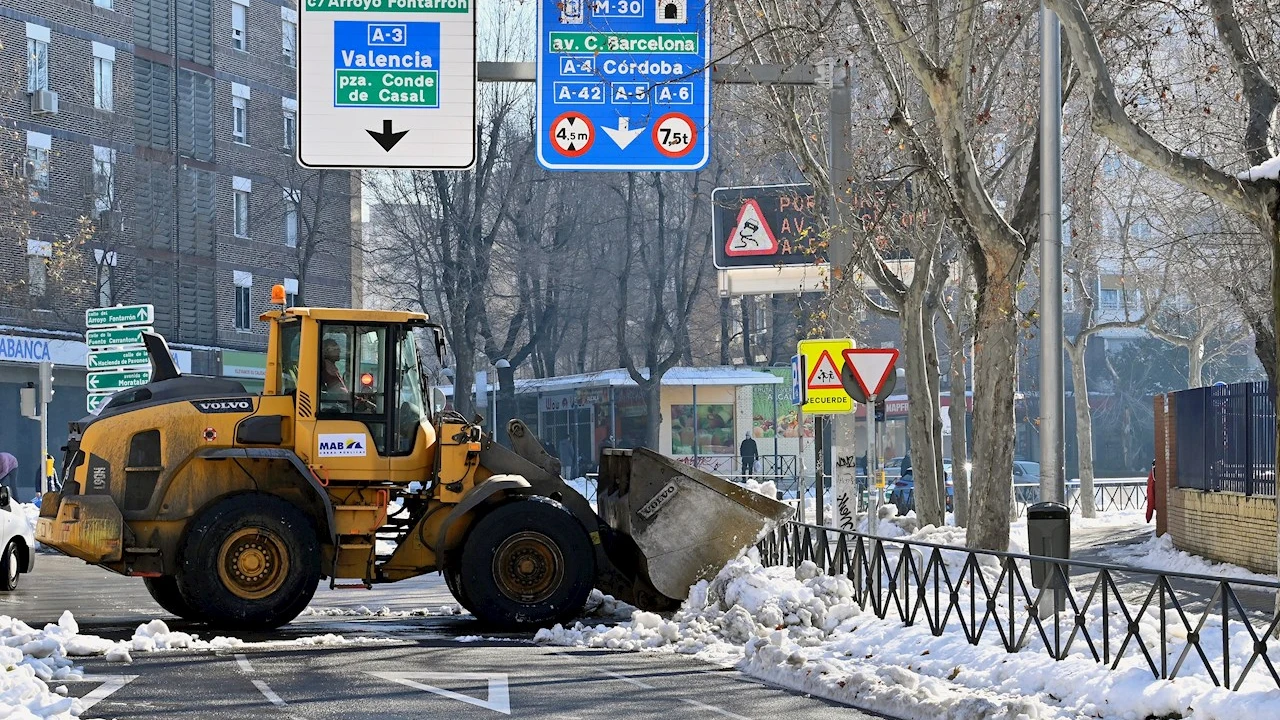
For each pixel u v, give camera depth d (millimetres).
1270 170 29391
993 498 45844
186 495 35125
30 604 42531
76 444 36062
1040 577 28922
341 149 42469
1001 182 75125
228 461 35500
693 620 34281
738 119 75188
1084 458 86688
